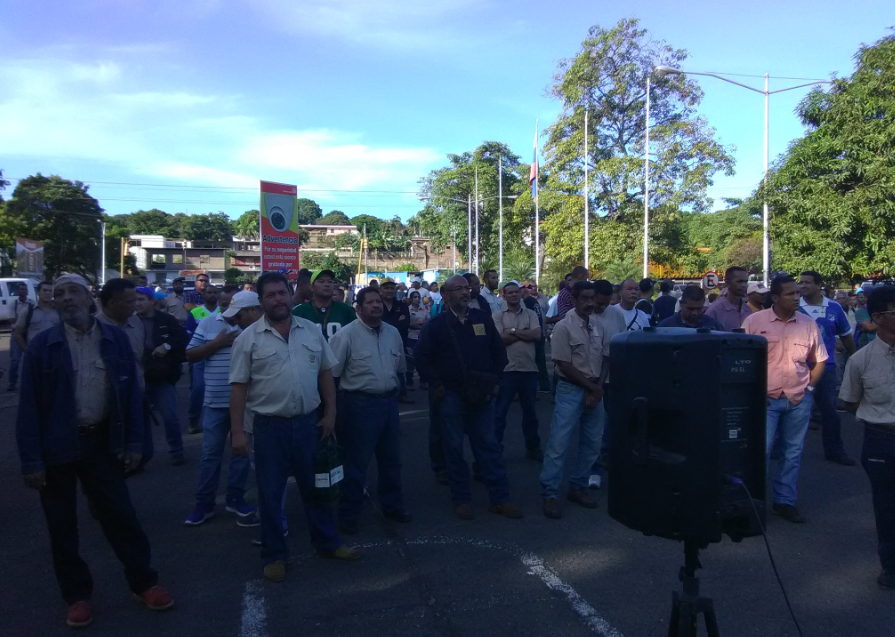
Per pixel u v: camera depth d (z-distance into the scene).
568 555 4.85
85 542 5.23
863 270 13.52
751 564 4.67
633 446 2.67
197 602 4.18
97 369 3.91
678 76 34.28
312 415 4.65
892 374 4.30
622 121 35.75
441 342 5.67
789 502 5.50
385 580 4.46
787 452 5.52
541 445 8.17
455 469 5.71
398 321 10.78
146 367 7.07
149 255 83.19
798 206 13.98
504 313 7.42
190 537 5.29
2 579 4.55
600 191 34.53
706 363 2.52
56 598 4.27
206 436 5.54
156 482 6.74
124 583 4.48
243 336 4.46
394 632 3.79
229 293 9.18
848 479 6.68
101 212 50.97
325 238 96.31
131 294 5.25
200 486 5.54
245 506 5.56
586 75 34.66
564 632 3.76
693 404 2.53
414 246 87.69
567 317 5.73
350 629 3.83
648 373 2.62
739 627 3.80
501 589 4.30
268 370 4.42
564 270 34.72
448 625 3.86
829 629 3.78
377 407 5.33
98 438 3.93
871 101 13.37
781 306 5.44
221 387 5.52
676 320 6.47
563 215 34.69
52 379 3.79
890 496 4.28
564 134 36.12
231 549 5.04
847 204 13.23
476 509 5.93
